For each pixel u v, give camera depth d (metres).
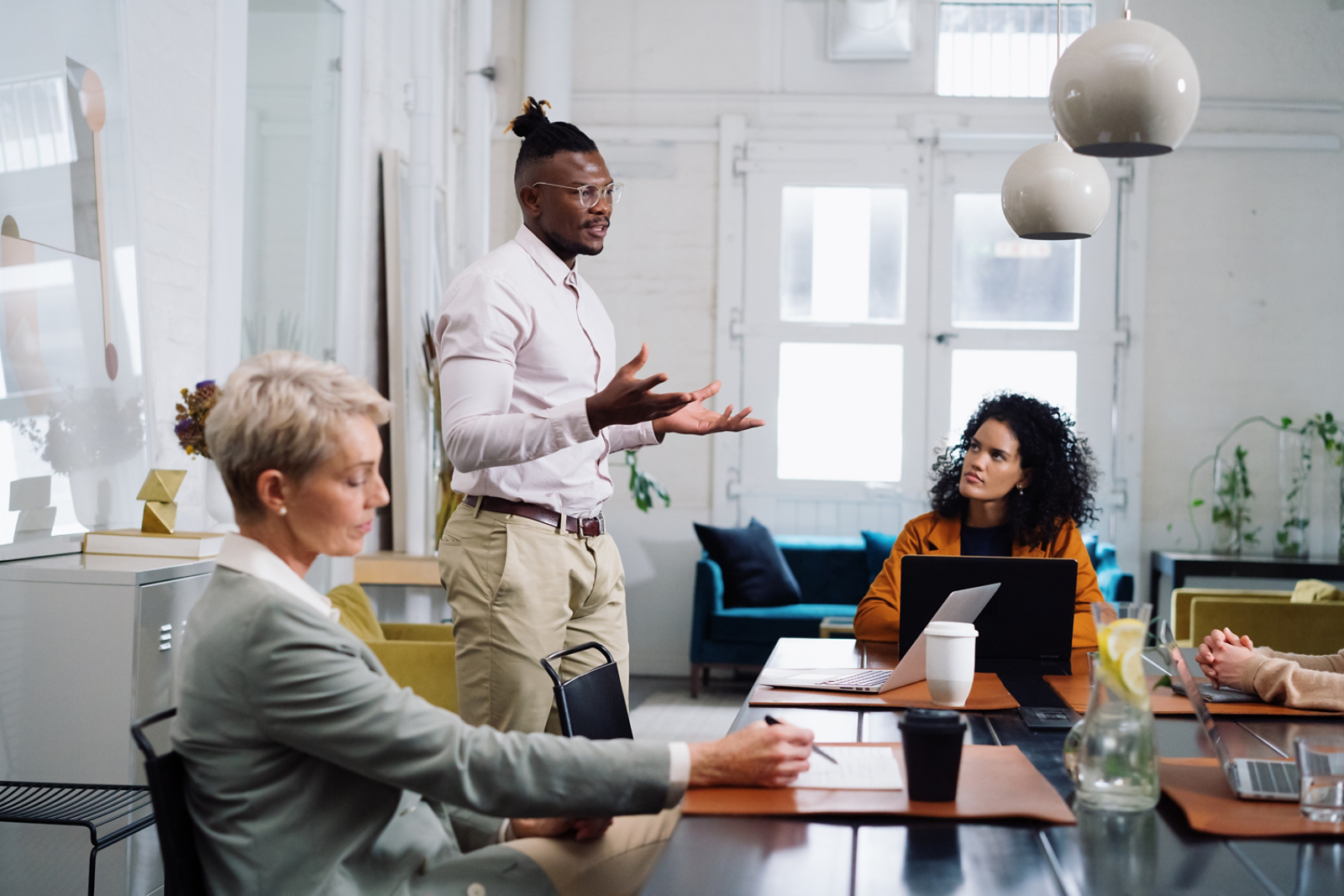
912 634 2.33
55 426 2.59
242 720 1.24
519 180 2.37
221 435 1.29
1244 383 6.44
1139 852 1.17
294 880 1.25
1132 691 1.33
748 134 6.59
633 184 6.65
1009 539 2.85
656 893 1.05
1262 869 1.12
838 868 1.12
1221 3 6.45
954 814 1.28
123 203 2.90
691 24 6.64
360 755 1.24
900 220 6.56
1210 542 6.43
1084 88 1.75
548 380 2.31
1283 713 1.83
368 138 4.91
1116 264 6.45
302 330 4.35
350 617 2.96
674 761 1.33
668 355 6.64
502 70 6.56
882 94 6.55
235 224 3.65
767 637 5.80
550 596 2.23
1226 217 6.44
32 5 2.56
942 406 6.51
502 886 1.36
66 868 2.35
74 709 2.33
